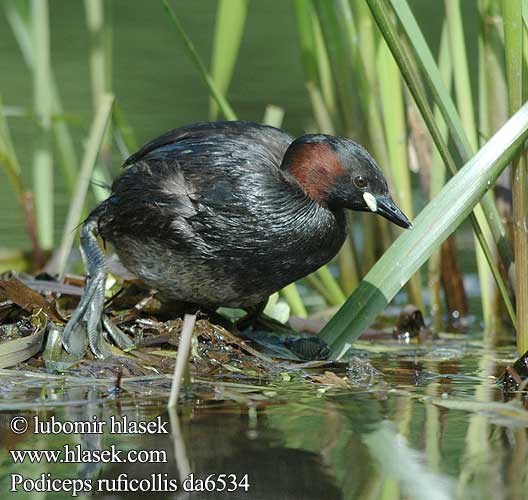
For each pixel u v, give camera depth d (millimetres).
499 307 13141
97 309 10258
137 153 10938
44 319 10164
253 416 8211
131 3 29672
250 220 10164
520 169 9773
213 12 27500
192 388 9039
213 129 10727
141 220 10406
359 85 13086
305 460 7172
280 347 10828
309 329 12156
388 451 7379
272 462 7145
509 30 9531
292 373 9883
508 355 11258
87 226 10984
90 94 21734
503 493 6586
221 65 13773
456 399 8844
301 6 13438
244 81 23125
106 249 11984
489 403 8648
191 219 10188
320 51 13617
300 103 21094
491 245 11984
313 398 8836
